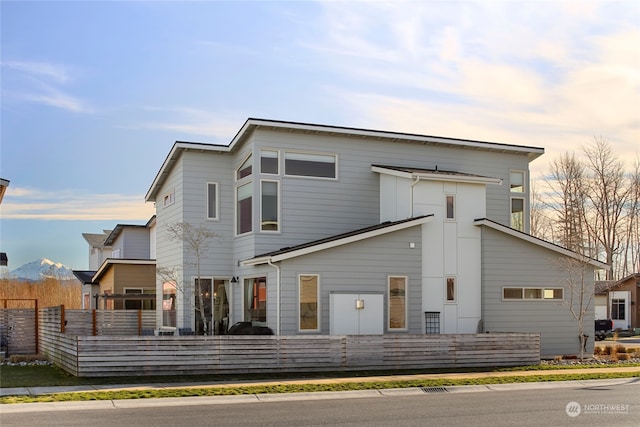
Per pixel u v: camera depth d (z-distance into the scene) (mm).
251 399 13992
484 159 26750
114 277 33125
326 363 18125
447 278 22531
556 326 23859
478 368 19406
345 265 21188
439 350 19297
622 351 24500
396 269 21766
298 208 23484
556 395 14969
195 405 13195
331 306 20812
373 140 24766
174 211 25453
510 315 23203
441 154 25953
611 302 46094
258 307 22266
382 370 18484
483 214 23328
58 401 13070
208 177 24812
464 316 22625
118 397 13539
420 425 10992
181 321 24250
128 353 16531
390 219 23766
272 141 23281
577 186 53156
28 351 22875
